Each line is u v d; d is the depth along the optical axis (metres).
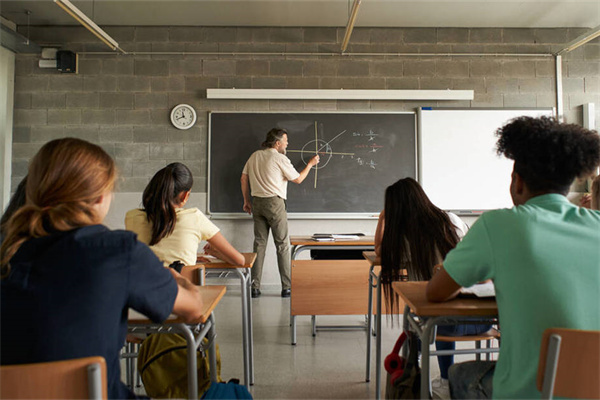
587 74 4.27
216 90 4.06
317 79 4.20
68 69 4.05
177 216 1.72
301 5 3.80
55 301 0.69
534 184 0.97
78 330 0.69
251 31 4.21
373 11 3.91
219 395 1.17
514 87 4.24
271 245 4.20
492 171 4.22
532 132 0.96
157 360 1.41
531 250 0.86
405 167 4.20
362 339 2.70
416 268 1.79
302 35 4.21
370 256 2.16
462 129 4.21
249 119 4.18
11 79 4.06
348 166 4.19
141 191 4.15
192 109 4.14
